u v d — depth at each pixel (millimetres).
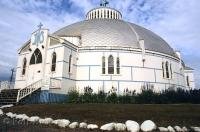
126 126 15383
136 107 19562
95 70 35844
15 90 30734
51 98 29062
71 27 44594
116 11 52375
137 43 39469
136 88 35875
